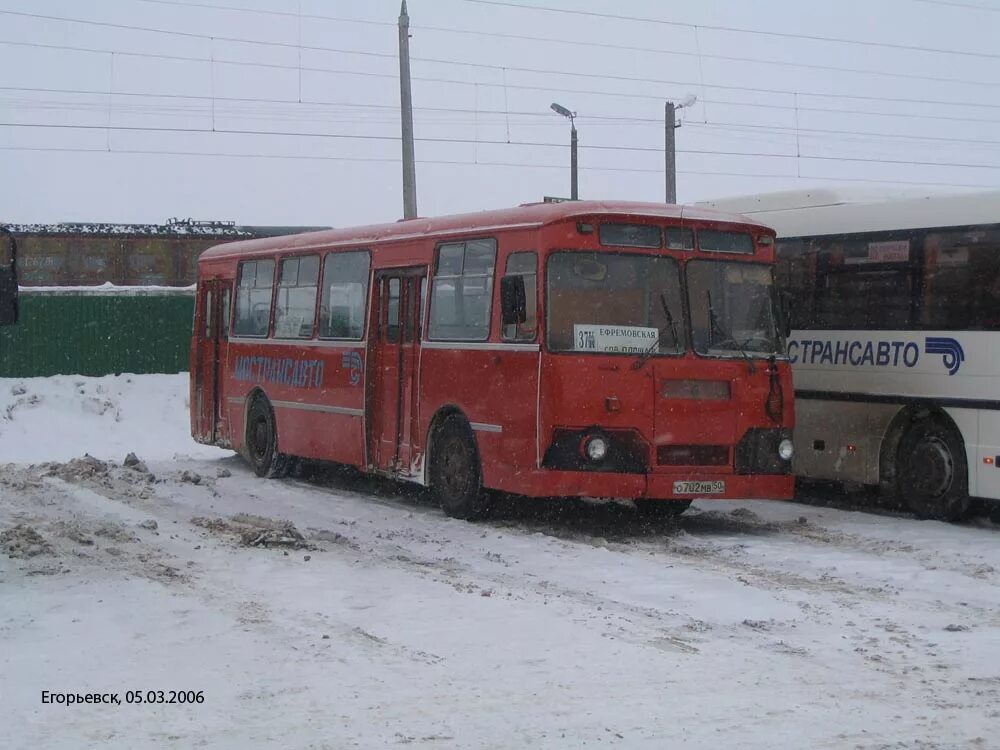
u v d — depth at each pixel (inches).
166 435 1085.8
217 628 366.6
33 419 1091.9
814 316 661.9
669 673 320.2
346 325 694.5
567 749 261.9
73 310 1240.2
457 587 424.8
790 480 563.5
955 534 558.6
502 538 534.9
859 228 639.8
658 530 572.1
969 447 581.3
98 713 286.8
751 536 553.0
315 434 722.2
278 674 318.3
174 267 1503.4
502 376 555.2
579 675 317.7
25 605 395.9
